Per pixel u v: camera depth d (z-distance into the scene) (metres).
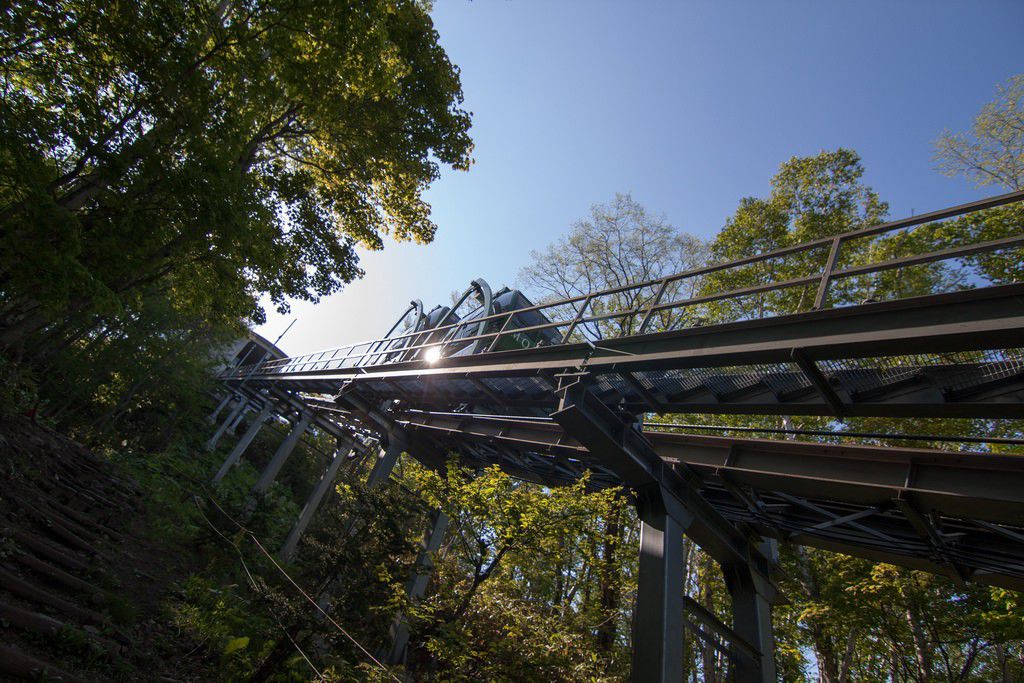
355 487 9.25
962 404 4.54
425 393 12.80
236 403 32.59
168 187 8.02
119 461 15.88
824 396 5.20
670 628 6.48
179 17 7.42
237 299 12.95
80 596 6.46
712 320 16.84
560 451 9.79
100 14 6.77
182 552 11.43
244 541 13.12
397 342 14.89
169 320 19.58
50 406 17.59
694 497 7.93
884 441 14.05
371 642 9.06
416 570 8.43
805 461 6.84
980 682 15.02
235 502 17.80
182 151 8.52
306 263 14.65
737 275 16.53
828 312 4.82
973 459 5.34
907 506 5.74
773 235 16.19
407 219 16.23
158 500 13.74
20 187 6.49
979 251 3.95
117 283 10.70
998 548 5.97
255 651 7.77
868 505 6.66
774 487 7.18
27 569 6.22
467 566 8.98
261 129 13.13
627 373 6.96
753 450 7.43
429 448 14.52
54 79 7.00
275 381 22.12
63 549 7.36
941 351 4.14
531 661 7.02
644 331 6.69
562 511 7.61
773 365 5.73
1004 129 13.49
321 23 8.82
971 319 3.95
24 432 10.31
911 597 12.38
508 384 10.04
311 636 7.58
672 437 8.55
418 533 9.33
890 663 14.83
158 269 11.02
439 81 13.48
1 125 6.08
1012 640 11.12
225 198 8.50
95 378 18.31
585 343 7.35
